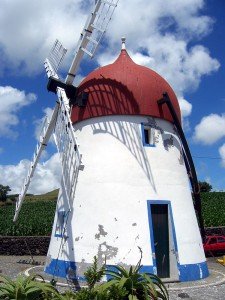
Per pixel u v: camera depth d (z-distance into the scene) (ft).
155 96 42.96
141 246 37.73
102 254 37.83
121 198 39.50
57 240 42.42
